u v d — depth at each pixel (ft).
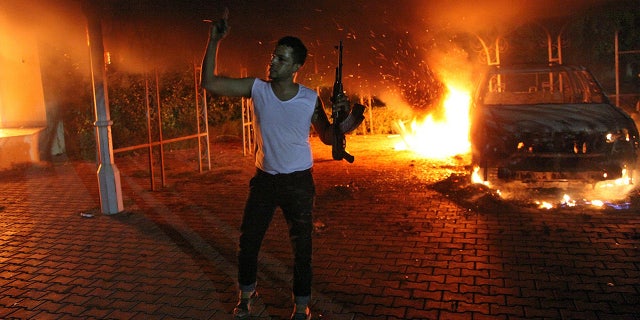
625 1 30.96
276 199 11.50
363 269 14.87
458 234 17.56
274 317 12.27
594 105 23.59
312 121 11.66
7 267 15.89
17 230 19.69
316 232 18.21
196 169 31.32
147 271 15.29
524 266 14.73
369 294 13.26
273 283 14.17
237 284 14.23
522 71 26.50
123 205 22.97
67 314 12.68
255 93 11.18
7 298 13.69
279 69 11.02
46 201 24.14
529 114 22.57
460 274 14.32
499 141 21.50
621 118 21.47
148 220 20.59
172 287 14.11
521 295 12.95
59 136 35.86
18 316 12.64
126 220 20.65
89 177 29.55
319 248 16.66
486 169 22.20
